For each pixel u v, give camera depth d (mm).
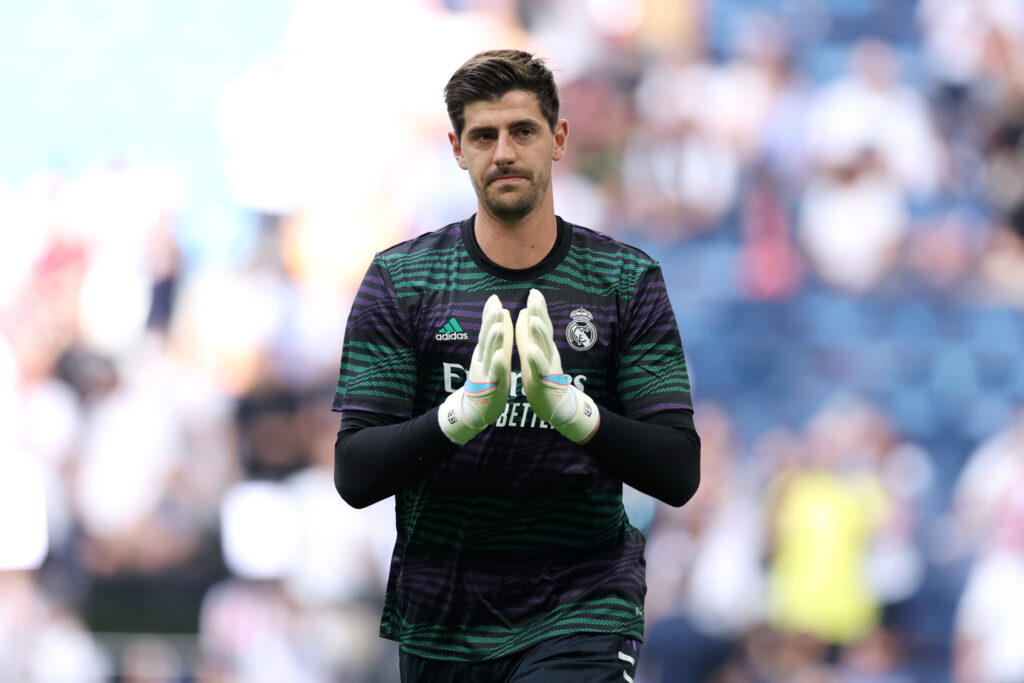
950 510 28844
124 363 27469
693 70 29547
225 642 26750
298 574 27062
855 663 27734
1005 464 29156
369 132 28688
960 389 29484
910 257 29766
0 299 27453
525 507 9359
